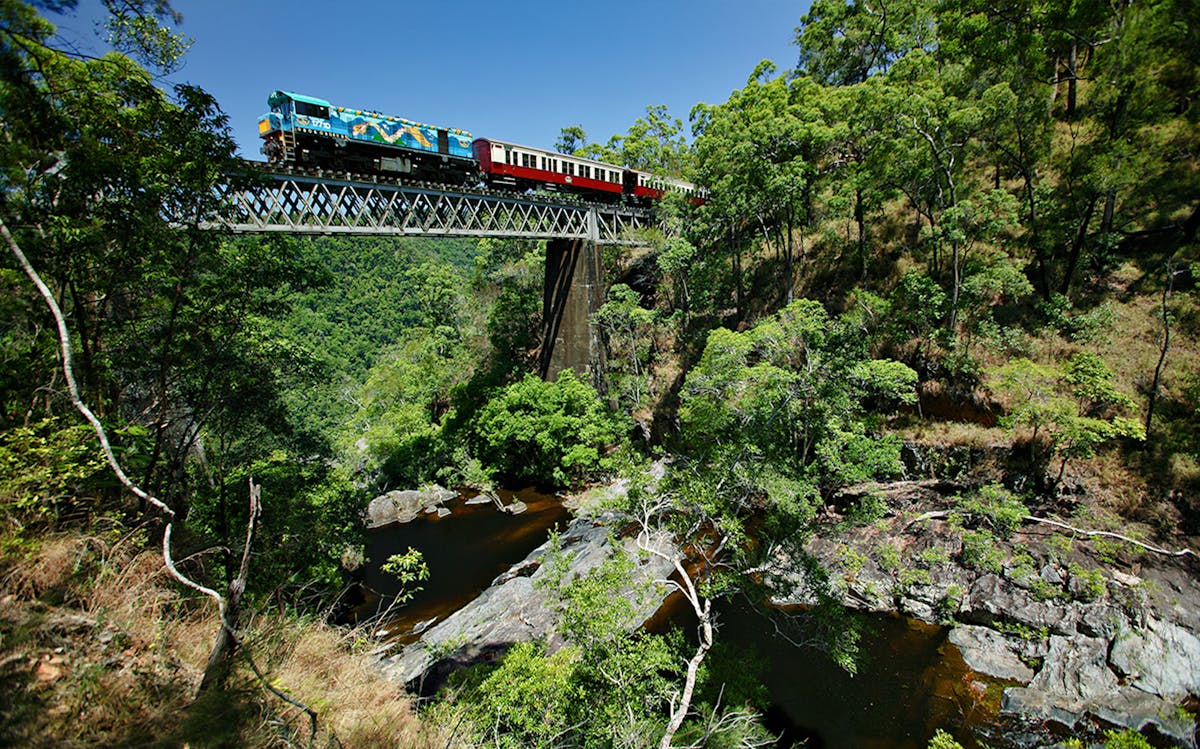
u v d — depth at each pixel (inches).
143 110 329.1
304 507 592.4
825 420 772.6
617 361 1403.8
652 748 380.8
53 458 290.4
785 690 575.2
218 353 469.4
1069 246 904.3
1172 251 819.4
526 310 1604.3
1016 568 661.9
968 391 852.0
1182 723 486.0
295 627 308.3
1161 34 672.4
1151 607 578.9
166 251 381.4
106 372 400.5
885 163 845.8
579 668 412.8
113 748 170.6
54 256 316.5
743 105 1332.4
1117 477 706.8
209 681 206.7
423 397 1631.4
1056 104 1038.4
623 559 489.1
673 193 1363.2
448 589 802.8
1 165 264.2
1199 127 676.1
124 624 237.8
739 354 804.0
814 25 1509.6
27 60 251.3
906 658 614.5
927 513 787.4
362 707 273.6
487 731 364.2
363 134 927.7
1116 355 772.6
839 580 735.1
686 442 767.7
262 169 771.4
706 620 450.9
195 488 589.9
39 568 236.2
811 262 1239.5
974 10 938.7
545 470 1227.2
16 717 163.9
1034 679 563.8
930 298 849.5
